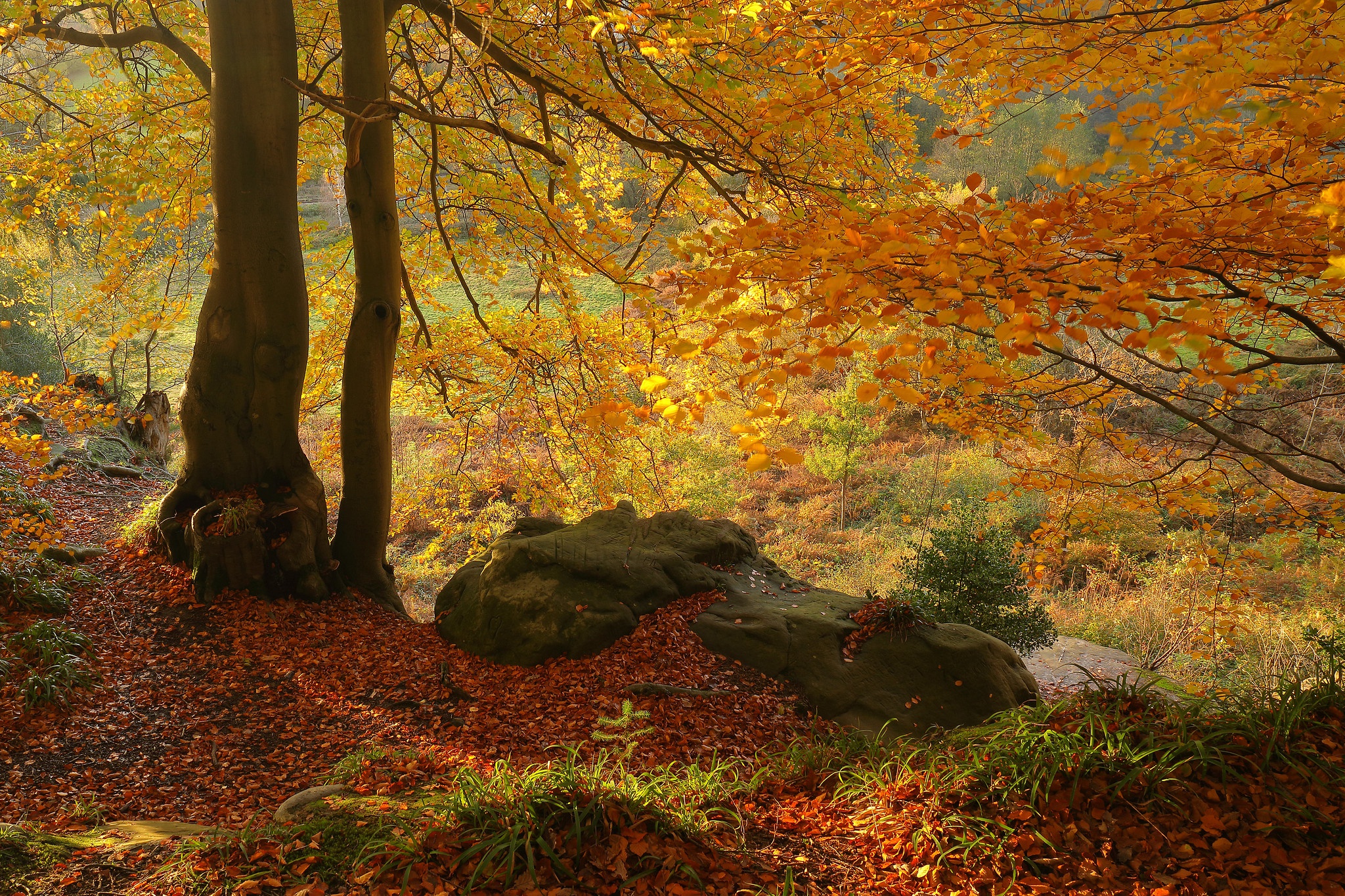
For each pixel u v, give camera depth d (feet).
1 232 27.89
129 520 32.60
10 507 29.30
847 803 12.69
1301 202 9.96
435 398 34.91
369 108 20.70
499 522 39.22
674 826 11.02
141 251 28.17
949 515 54.03
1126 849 10.42
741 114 18.51
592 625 22.31
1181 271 9.09
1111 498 17.74
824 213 15.38
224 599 24.43
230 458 25.88
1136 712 13.00
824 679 21.30
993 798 11.66
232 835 11.14
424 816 11.18
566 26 19.27
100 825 14.35
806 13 13.97
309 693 20.79
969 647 22.18
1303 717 12.12
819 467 62.23
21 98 28.12
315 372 35.53
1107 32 10.42
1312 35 8.96
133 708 19.60
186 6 29.09
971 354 12.67
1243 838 10.33
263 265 25.13
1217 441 15.15
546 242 26.73
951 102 18.13
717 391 8.46
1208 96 7.24
